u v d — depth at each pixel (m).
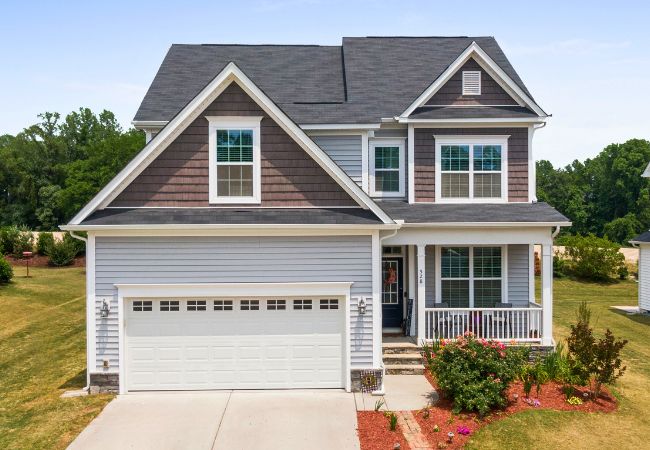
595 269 31.89
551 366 12.80
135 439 9.94
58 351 16.11
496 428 10.19
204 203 12.91
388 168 16.27
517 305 16.11
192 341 12.55
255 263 12.47
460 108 16.05
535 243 14.51
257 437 10.03
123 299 12.30
